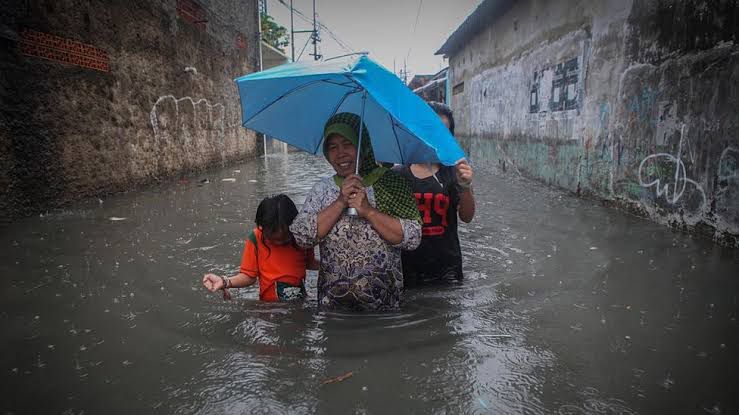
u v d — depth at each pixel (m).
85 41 6.74
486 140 13.34
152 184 8.91
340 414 1.80
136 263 3.79
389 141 2.63
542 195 7.37
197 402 1.88
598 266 3.62
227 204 6.72
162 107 9.44
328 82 2.47
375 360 2.18
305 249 3.06
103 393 1.93
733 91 4.06
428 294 3.01
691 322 2.57
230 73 14.73
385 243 2.54
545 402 1.86
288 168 13.02
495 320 2.62
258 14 18.25
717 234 4.27
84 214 5.80
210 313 2.73
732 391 1.92
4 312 2.76
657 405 1.83
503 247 4.28
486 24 13.08
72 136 6.42
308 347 2.30
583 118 7.15
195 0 11.35
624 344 2.33
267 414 1.80
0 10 5.11
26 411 1.81
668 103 5.02
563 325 2.55
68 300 2.96
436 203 3.09
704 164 4.45
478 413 1.80
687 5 4.68
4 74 5.20
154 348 2.31
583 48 7.15
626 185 5.91
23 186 5.49
